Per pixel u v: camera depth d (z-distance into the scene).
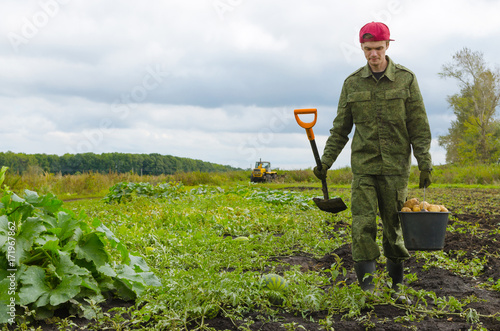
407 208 3.72
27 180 19.39
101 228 4.14
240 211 10.18
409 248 3.63
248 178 41.72
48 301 3.34
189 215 8.99
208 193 15.54
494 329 3.22
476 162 44.38
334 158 4.26
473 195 17.39
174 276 4.33
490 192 19.50
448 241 6.89
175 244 6.29
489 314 3.53
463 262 5.58
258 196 14.52
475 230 7.70
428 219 3.53
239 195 15.01
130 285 3.88
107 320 3.39
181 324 3.23
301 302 3.62
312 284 4.20
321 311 3.63
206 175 29.53
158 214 9.21
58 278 3.49
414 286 4.61
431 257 5.68
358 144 4.02
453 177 29.12
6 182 17.75
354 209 3.95
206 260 5.09
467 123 45.84
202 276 3.96
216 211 10.09
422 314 3.50
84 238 3.88
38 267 3.43
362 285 3.84
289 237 7.10
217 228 8.13
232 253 5.81
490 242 6.52
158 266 5.21
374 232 3.90
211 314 3.45
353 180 4.05
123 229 7.01
